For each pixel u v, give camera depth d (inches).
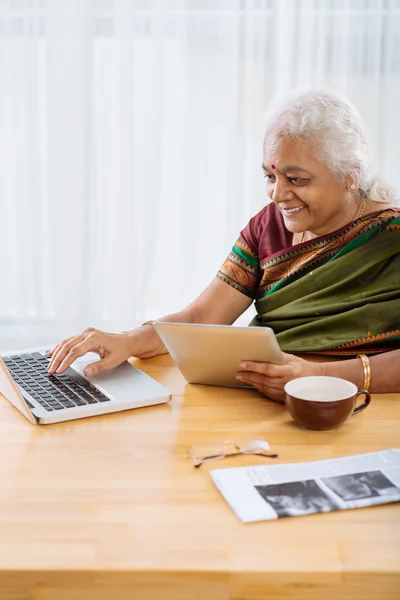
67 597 37.5
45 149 123.3
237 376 58.3
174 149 123.0
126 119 120.0
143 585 37.2
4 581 37.3
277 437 51.4
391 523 40.8
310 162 66.3
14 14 117.9
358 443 50.4
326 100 67.4
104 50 120.0
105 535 39.7
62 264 124.4
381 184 72.6
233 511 41.9
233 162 121.4
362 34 118.6
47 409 54.6
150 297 127.0
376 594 37.0
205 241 125.4
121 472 46.4
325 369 58.6
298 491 43.6
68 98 120.0
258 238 77.4
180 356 59.6
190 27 118.6
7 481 45.2
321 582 36.9
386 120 121.8
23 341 127.1
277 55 119.4
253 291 78.8
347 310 70.3
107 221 124.5
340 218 71.3
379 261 70.4
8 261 127.2
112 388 58.7
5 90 120.9
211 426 53.2
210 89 120.5
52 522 40.9
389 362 59.8
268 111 69.6
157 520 41.1
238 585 37.0
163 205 124.6
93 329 65.0
